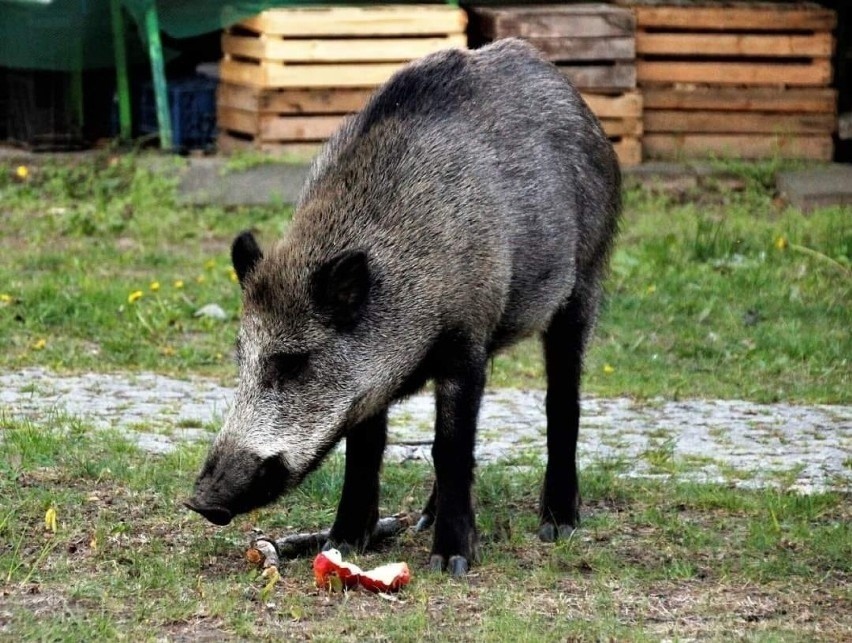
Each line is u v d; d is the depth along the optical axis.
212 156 30.91
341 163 13.02
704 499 15.04
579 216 14.45
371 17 29.98
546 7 31.17
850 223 27.95
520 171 13.52
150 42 30.23
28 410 17.89
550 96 14.35
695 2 31.17
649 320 23.64
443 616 11.59
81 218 27.91
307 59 29.95
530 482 15.74
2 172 29.83
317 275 11.95
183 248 27.14
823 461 16.98
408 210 12.59
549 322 14.29
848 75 33.09
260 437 11.88
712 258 26.62
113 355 21.34
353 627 11.21
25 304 22.97
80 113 30.98
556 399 14.49
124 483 14.64
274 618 11.42
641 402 19.89
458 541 12.88
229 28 31.03
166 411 18.39
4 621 11.04
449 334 12.77
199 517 13.84
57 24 29.47
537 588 12.38
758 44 31.28
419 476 15.88
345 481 13.30
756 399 20.22
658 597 12.23
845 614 11.93
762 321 23.75
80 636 10.73
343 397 12.18
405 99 13.27
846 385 21.00
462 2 32.50
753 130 31.64
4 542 12.79
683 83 31.41
